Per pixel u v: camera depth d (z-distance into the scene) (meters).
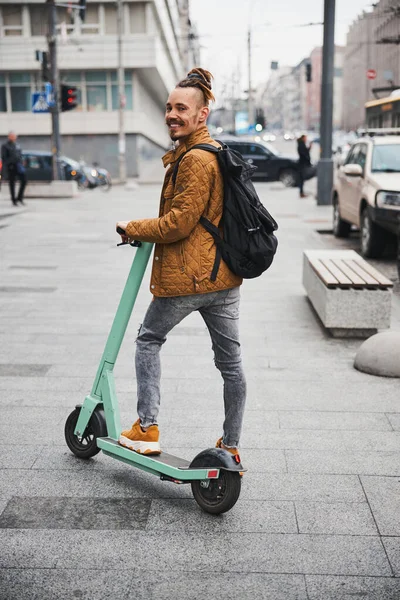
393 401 4.65
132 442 3.41
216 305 3.20
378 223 10.54
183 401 4.62
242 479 3.52
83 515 3.16
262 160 29.11
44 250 11.88
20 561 2.79
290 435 4.07
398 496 3.34
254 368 5.41
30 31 43.88
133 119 44.75
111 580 2.67
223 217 3.06
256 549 2.88
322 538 2.97
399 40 44.50
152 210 19.53
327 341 6.21
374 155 11.59
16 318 7.05
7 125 44.91
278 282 8.94
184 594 2.58
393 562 2.79
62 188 24.62
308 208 19.25
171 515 3.17
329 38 18.64
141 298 8.02
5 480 3.52
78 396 4.77
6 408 4.54
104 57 43.31
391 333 5.45
